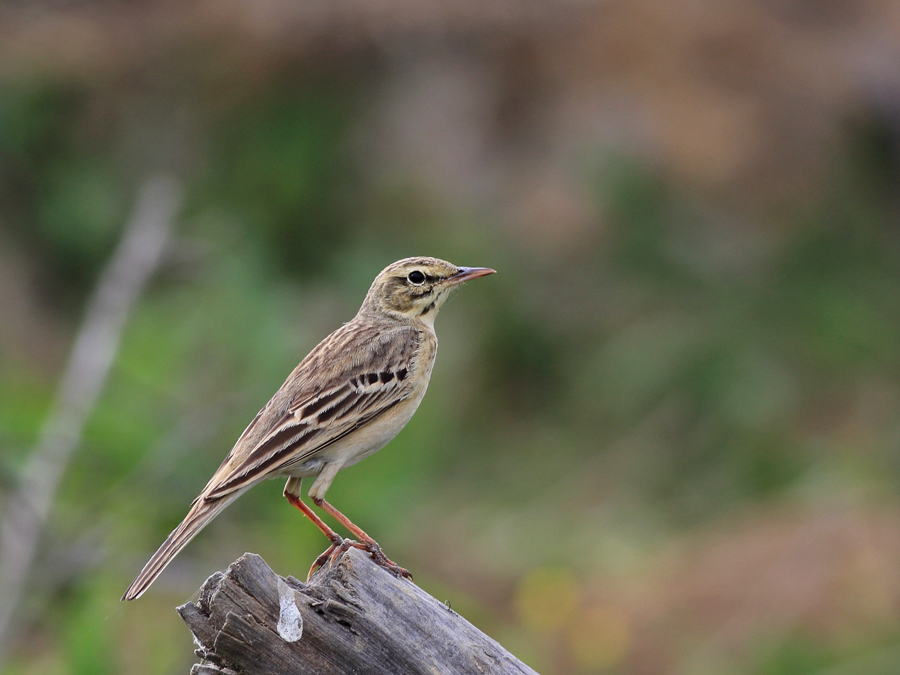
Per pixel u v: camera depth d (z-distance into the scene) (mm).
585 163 19297
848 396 17422
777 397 17172
